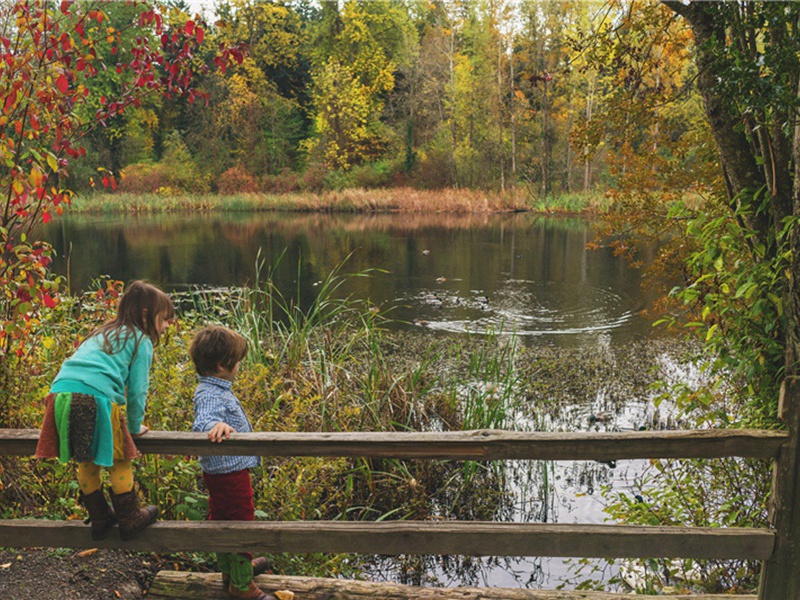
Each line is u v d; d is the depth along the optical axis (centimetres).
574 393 820
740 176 358
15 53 420
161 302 300
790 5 308
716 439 285
